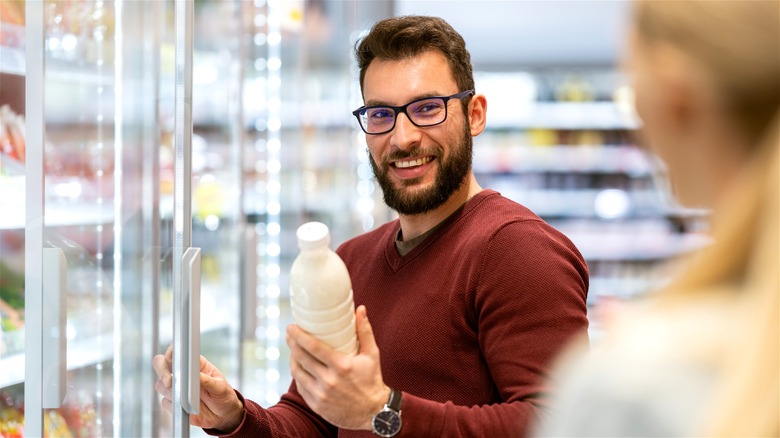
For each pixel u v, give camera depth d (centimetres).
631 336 76
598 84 807
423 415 146
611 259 791
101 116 171
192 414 174
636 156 804
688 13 73
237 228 301
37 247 153
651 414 71
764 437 64
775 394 64
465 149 184
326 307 133
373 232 206
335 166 392
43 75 155
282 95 337
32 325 153
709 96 73
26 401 153
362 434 183
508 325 166
